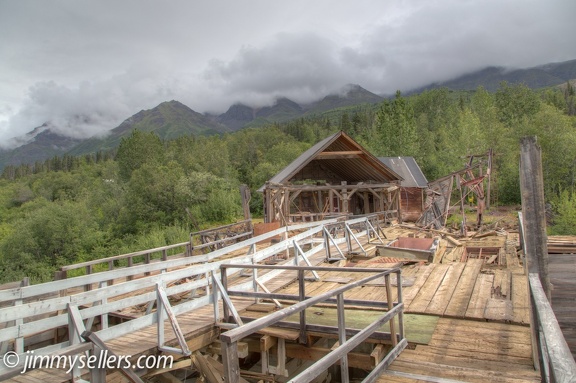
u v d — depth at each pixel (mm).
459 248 14711
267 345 6559
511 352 5633
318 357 6340
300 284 6293
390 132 58844
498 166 51719
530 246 4574
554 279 7137
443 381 4883
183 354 5840
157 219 46625
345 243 15812
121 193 56156
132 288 6672
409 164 36500
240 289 8250
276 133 99812
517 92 79625
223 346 3172
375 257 13047
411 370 5242
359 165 27500
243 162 81750
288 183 25312
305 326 6383
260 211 58781
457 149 54656
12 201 85688
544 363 3207
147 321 6484
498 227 24469
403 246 15453
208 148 80875
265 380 6840
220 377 6750
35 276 33188
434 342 6137
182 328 6801
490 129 57094
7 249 36875
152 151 81250
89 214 43562
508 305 7520
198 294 10141
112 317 10008
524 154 4637
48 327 5984
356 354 6141
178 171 55719
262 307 7977
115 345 6133
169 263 9008
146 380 7539
